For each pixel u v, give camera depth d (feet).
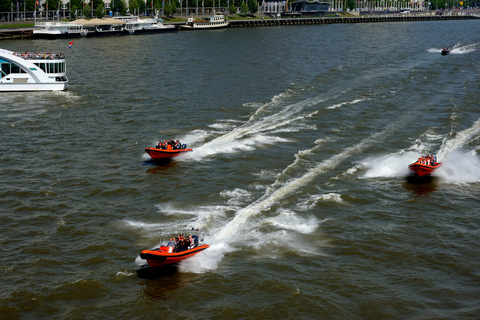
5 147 245.65
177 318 130.11
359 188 202.39
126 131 271.90
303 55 568.82
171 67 479.82
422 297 138.82
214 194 195.21
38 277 144.77
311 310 132.98
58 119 295.48
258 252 157.07
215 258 153.89
